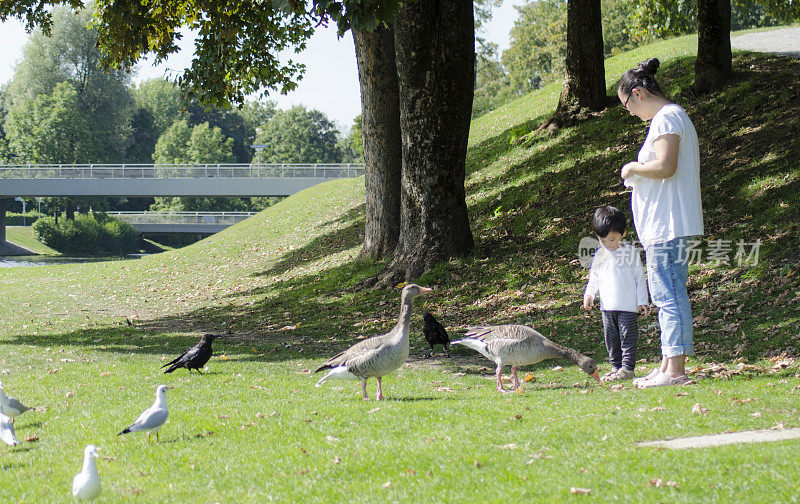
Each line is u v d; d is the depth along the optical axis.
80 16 95.88
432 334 11.73
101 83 96.56
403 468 5.12
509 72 91.88
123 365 11.64
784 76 21.95
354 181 39.72
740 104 21.19
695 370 8.73
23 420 7.89
